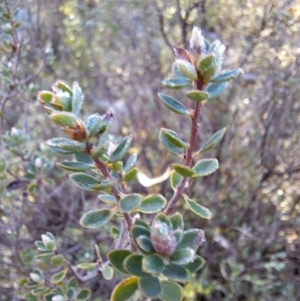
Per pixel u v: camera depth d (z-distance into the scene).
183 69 0.10
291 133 0.31
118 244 0.15
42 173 0.25
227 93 0.35
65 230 0.33
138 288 0.11
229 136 0.35
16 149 0.25
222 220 0.33
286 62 0.29
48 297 0.19
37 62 0.40
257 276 0.30
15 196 0.30
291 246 0.32
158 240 0.10
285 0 0.28
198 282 0.28
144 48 0.40
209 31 0.32
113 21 0.40
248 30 0.30
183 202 0.33
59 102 0.10
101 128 0.10
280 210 0.32
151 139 0.39
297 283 0.30
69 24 0.39
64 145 0.10
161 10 0.32
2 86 0.29
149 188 0.35
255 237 0.32
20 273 0.28
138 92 0.41
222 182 0.35
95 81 0.45
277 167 0.34
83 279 0.20
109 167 0.12
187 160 0.12
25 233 0.33
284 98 0.30
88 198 0.38
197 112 0.11
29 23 0.37
